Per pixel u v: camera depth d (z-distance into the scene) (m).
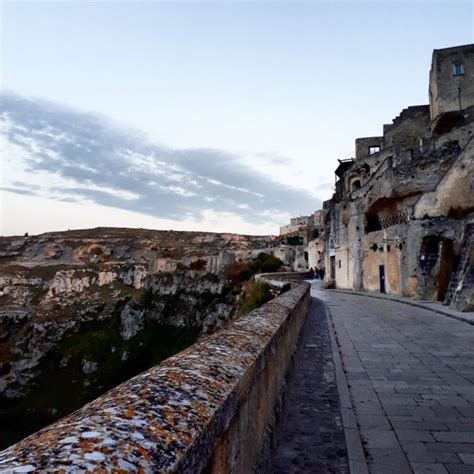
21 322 83.88
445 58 40.00
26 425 51.28
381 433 5.09
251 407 3.27
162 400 1.94
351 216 38.88
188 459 1.60
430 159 29.50
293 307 8.94
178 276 75.00
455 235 23.50
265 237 159.12
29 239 141.38
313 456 4.43
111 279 102.19
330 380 7.56
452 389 6.88
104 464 1.22
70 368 70.06
